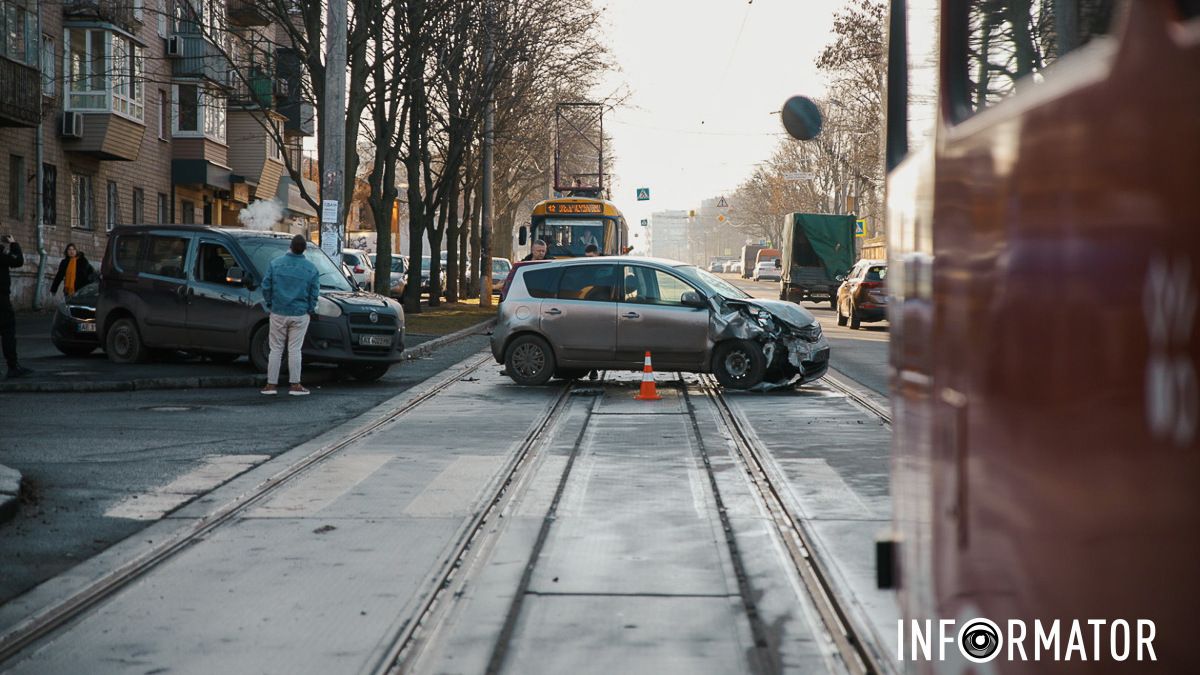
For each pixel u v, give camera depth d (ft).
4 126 111.75
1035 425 6.59
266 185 179.32
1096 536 5.56
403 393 55.67
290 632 18.54
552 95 175.11
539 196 279.49
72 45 125.49
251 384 58.90
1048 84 6.69
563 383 61.77
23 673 16.66
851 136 188.03
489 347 87.92
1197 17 4.54
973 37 8.99
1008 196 7.24
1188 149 4.54
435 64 120.47
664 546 24.56
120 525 26.55
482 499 29.76
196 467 34.35
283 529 26.23
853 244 159.63
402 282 161.58
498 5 123.65
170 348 65.10
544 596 20.63
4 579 21.80
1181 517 4.62
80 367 63.82
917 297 10.75
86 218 130.41
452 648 17.75
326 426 43.80
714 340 57.57
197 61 148.36
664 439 41.19
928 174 10.28
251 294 62.54
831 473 33.86
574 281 59.47
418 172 131.75
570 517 27.63
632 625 18.83
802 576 21.98
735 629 18.58
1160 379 4.79
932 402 9.80
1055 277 6.24
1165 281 4.73
